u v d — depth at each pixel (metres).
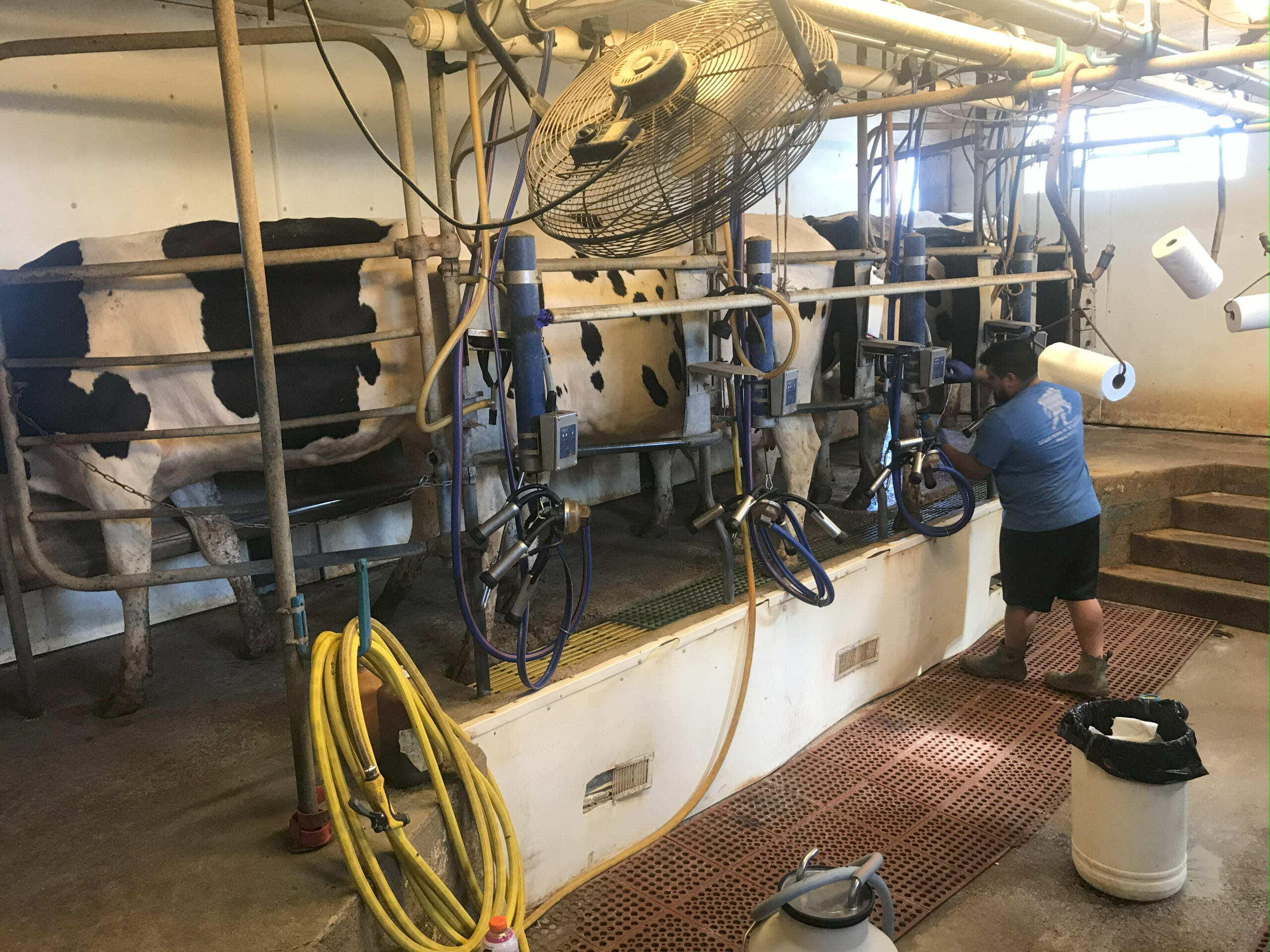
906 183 7.05
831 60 1.79
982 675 3.99
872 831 2.87
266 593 3.62
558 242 3.21
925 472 3.72
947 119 6.53
